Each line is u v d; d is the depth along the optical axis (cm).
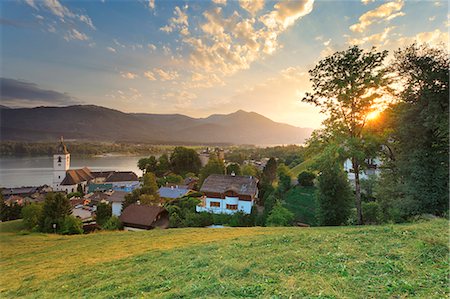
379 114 1933
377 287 507
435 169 1627
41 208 3500
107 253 1316
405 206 1677
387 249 741
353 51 1819
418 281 514
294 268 671
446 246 687
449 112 1472
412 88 1845
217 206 3872
